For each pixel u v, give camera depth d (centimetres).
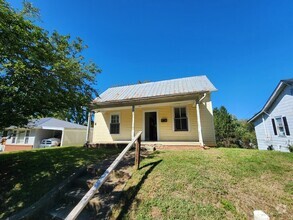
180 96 921
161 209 287
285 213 275
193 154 606
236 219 258
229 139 2159
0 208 376
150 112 1236
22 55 448
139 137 472
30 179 478
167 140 1101
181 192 331
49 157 694
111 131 1272
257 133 1845
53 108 648
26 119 643
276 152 600
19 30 401
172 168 446
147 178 396
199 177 387
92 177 467
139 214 280
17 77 456
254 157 538
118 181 399
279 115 1366
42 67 509
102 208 318
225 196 316
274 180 382
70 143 1856
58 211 348
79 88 671
